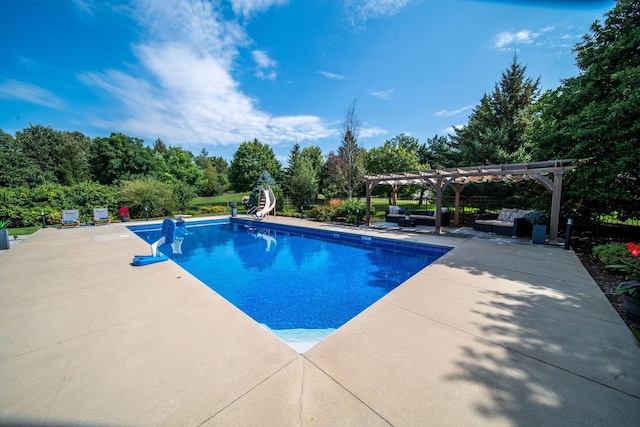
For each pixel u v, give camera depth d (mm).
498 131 13656
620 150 6555
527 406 1645
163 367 2068
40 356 2236
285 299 4566
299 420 1549
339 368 2045
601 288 3820
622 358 2135
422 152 25406
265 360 2160
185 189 19109
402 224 11055
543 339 2441
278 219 15000
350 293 4816
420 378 1920
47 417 1583
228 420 1553
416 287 3865
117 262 5457
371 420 1551
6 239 6887
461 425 1509
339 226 11539
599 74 7270
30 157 27375
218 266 6504
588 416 1561
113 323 2834
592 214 8102
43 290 3842
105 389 1827
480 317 2912
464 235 8828
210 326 2756
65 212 11680
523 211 9219
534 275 4430
